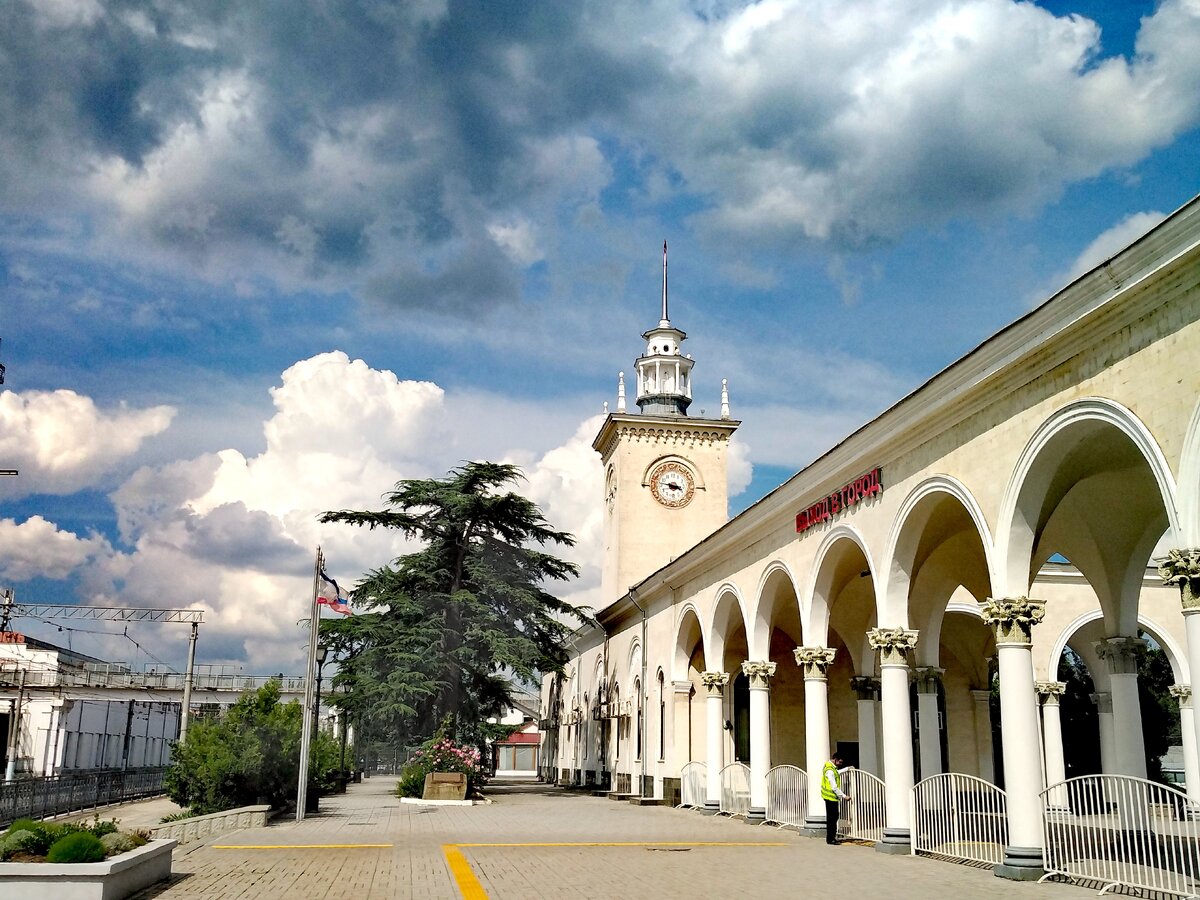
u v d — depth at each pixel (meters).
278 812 24.36
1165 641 25.42
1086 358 12.81
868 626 27.30
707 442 45.12
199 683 55.56
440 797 31.06
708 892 12.30
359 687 35.59
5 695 52.03
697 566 29.36
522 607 37.88
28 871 10.97
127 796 35.75
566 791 42.44
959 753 30.23
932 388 15.94
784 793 22.64
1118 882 12.19
